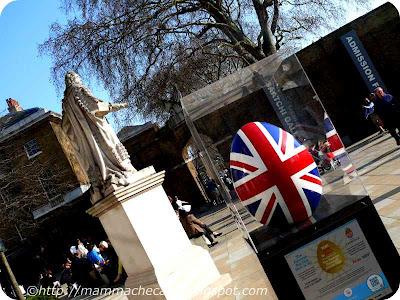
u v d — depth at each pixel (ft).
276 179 11.57
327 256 11.08
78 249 48.32
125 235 22.95
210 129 12.71
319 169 12.64
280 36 80.02
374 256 11.07
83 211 117.19
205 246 38.68
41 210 114.21
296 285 11.04
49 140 118.83
